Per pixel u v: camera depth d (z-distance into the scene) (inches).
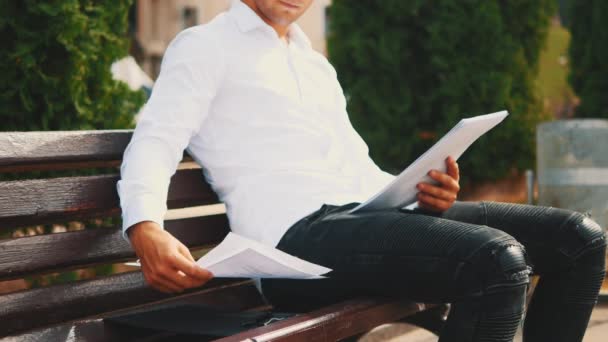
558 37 542.6
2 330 76.4
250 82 91.6
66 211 81.1
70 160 81.8
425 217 82.9
